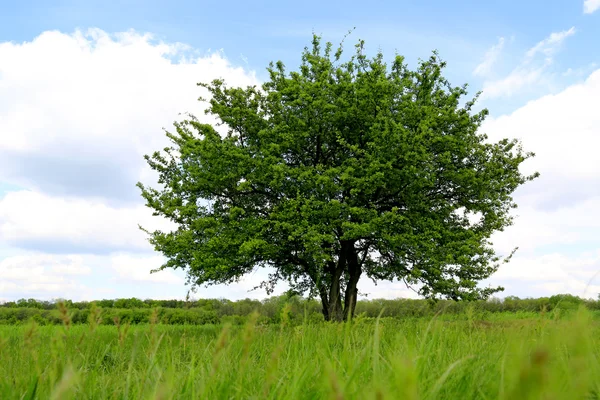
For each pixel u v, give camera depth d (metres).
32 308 20.83
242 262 17.31
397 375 0.69
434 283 16.83
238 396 1.62
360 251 20.28
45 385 1.78
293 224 17.08
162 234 18.42
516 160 18.69
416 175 16.73
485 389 1.68
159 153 19.28
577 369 0.91
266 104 20.12
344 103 17.64
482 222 19.36
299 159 19.59
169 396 1.63
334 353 2.51
